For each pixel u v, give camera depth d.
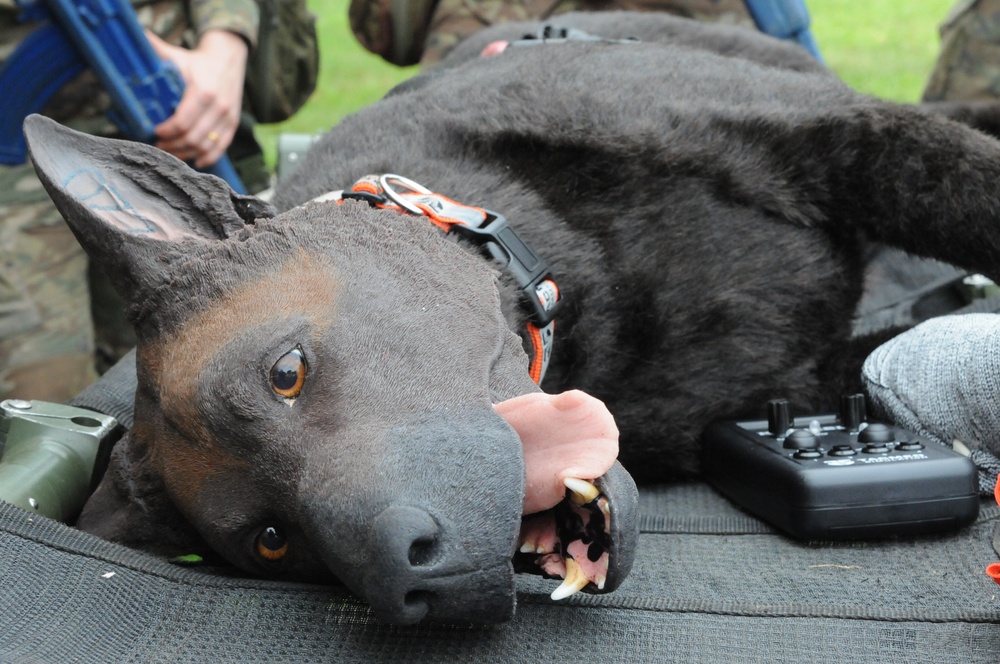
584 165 2.36
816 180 2.49
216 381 1.61
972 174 2.35
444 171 2.27
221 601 1.65
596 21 3.46
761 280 2.42
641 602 1.67
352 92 9.13
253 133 4.20
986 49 4.31
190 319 1.72
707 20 4.21
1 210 3.46
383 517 1.40
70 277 3.63
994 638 1.56
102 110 3.54
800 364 2.49
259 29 3.99
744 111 2.47
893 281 3.09
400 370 1.62
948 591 1.72
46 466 1.95
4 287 3.47
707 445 2.29
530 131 2.35
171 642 1.57
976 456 2.09
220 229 1.85
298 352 1.62
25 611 1.56
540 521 1.61
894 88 7.92
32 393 3.55
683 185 2.40
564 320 2.19
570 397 1.52
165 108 3.25
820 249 2.53
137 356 1.82
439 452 1.48
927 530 1.92
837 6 12.34
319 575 1.69
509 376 1.72
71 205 1.76
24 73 3.09
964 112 3.47
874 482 1.89
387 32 4.53
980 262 2.43
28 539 1.65
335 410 1.58
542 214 2.26
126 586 1.64
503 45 3.04
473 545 1.43
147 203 1.86
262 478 1.60
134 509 1.82
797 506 1.91
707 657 1.54
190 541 1.83
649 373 2.30
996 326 2.10
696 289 2.34
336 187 2.23
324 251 1.76
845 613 1.62
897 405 2.20
